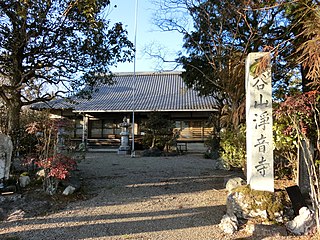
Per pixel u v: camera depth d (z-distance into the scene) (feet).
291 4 14.83
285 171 19.07
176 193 19.36
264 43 24.68
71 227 13.55
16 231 13.05
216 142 43.04
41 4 17.94
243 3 21.54
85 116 59.31
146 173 26.45
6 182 17.51
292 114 14.82
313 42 10.61
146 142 50.39
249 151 14.69
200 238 12.35
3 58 20.90
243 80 24.47
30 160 18.17
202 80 36.94
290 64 17.43
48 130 18.20
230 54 27.09
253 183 14.35
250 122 14.58
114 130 62.13
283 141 16.71
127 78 75.56
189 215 15.14
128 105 56.95
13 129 22.13
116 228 13.48
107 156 44.50
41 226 13.64
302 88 18.81
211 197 18.34
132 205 16.78
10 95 24.06
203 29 30.14
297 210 13.60
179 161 37.11
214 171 27.84
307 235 12.35
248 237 12.36
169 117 58.29
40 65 21.09
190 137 58.90
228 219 13.48
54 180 17.76
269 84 14.51
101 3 18.48
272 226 12.69
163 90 67.46
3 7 18.20
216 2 27.61
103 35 21.45
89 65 23.21
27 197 16.60
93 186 20.95
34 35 19.84
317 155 14.92
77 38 21.59
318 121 14.93
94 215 15.10
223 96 35.19
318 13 11.59
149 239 12.28
